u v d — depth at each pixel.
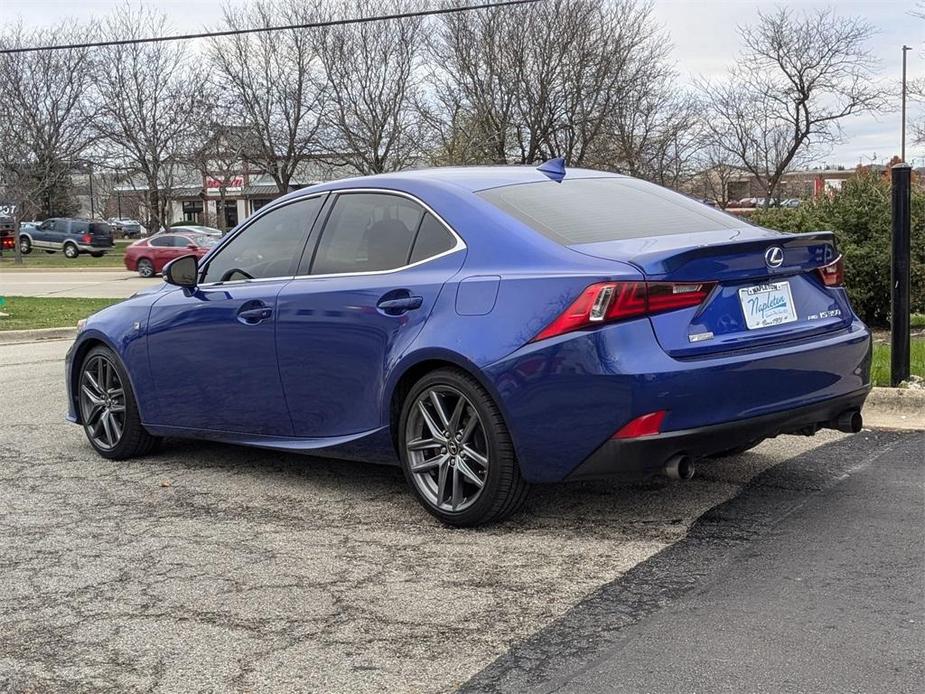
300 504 5.02
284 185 45.50
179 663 3.24
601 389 3.94
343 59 41.28
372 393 4.72
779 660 3.05
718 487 4.96
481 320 4.26
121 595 3.86
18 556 4.36
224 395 5.46
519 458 4.20
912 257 10.75
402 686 3.02
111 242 46.50
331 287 4.90
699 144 42.38
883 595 3.52
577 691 2.93
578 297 4.01
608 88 38.62
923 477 5.01
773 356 4.16
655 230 4.55
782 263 4.32
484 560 4.09
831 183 13.73
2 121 42.97
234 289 5.42
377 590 3.81
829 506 4.59
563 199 4.74
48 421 7.43
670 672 3.01
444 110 40.09
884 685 2.86
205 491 5.34
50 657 3.33
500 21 38.09
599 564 3.98
